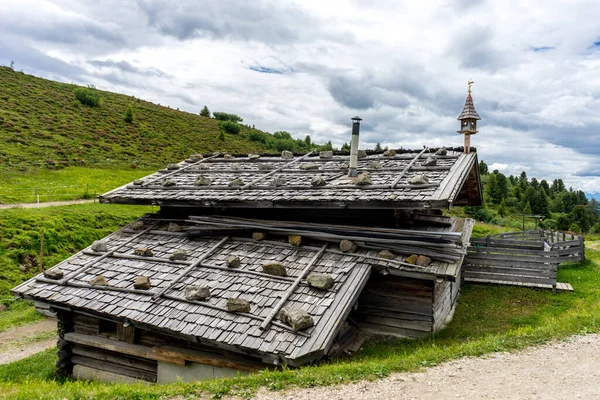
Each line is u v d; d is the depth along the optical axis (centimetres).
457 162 1174
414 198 965
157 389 727
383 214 1158
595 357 792
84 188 4091
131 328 1098
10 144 5269
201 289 953
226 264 1071
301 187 1164
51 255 2492
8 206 3025
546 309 1383
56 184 4116
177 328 876
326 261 1032
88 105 8806
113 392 718
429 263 972
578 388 666
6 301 2006
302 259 1052
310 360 770
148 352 1044
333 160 1448
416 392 660
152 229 1364
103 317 999
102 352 1163
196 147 8150
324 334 791
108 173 5038
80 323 1191
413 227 1166
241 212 1334
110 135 7181
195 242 1237
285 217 1276
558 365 760
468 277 1712
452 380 704
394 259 1002
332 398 646
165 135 8450
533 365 763
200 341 858
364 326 1120
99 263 1186
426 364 774
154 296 975
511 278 1652
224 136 9569
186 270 1064
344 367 759
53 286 1104
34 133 5956
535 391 658
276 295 920
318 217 1236
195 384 728
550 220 5638
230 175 1429
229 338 823
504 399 632
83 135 6719
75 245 2719
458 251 978
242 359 944
